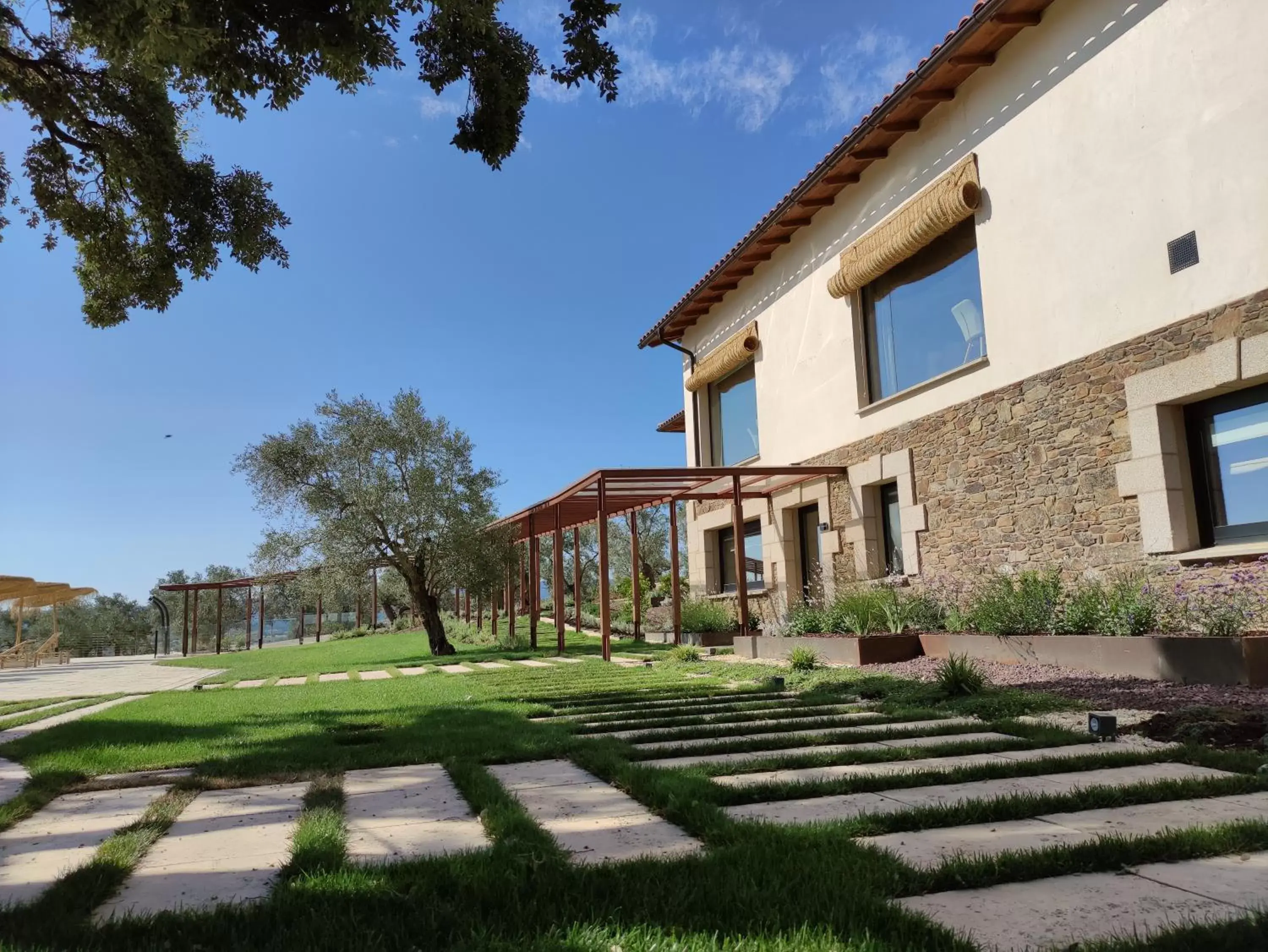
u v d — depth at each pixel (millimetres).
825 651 9883
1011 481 8984
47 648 31531
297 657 20406
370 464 18562
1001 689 6656
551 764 4719
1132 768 4043
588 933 2150
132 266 8602
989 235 9297
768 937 2109
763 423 14469
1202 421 7191
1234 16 6652
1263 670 5793
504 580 18922
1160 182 7277
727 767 4277
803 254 13234
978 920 2176
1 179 8156
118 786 4492
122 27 4836
